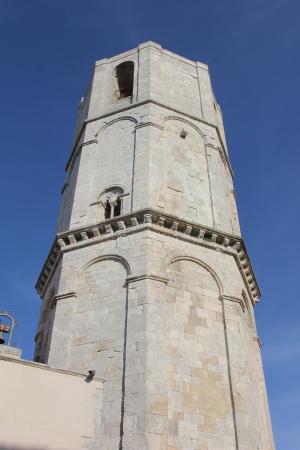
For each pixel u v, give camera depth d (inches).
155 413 729.6
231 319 914.7
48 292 1088.8
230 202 1290.6
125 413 737.0
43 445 698.8
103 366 809.5
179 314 875.4
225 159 1359.5
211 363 841.5
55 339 878.4
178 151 1182.9
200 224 1005.8
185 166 1159.0
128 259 924.6
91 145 1227.9
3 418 694.5
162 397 750.5
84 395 764.0
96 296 911.0
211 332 882.8
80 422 738.2
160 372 775.1
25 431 698.2
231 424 788.6
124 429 721.6
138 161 1112.8
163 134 1194.0
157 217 975.6
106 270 938.7
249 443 773.3
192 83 1427.2
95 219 1054.4
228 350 869.2
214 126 1323.8
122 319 852.6
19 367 741.3
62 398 745.6
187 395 784.3
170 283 906.7
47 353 915.4
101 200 1088.2
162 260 923.4
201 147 1243.2
